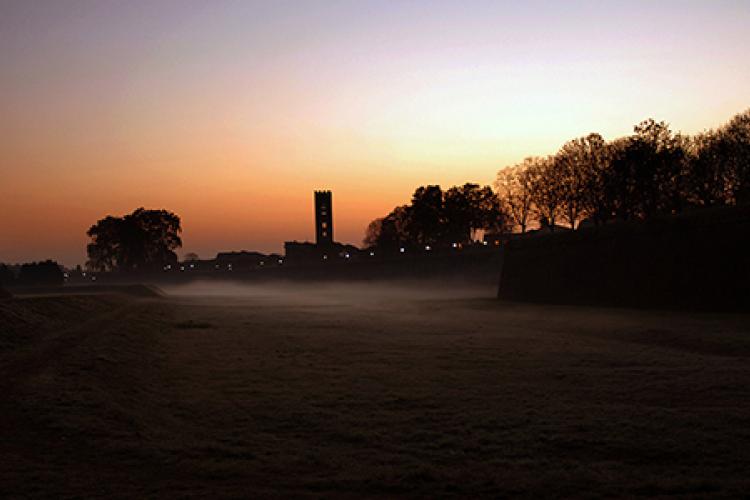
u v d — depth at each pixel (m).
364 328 41.09
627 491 11.11
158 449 13.90
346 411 17.66
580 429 15.19
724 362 24.12
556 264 62.31
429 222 155.12
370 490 11.42
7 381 19.31
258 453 13.78
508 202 117.00
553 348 29.59
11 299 41.44
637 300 50.09
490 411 17.25
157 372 24.14
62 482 11.79
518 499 10.90
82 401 17.27
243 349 31.00
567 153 103.31
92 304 49.44
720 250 43.03
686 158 80.12
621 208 82.19
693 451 13.30
